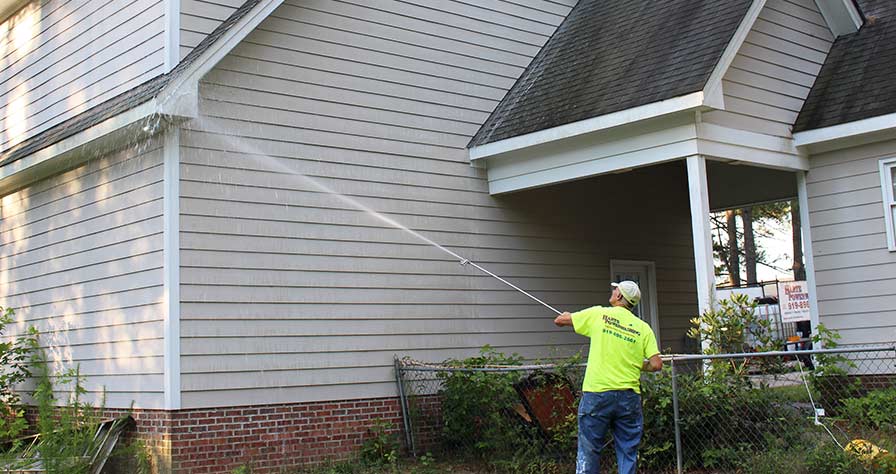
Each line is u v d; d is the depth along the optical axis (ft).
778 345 30.99
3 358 37.42
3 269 42.14
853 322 36.22
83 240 36.06
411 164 37.55
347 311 34.86
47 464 28.94
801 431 27.73
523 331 40.50
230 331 31.78
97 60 37.81
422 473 31.48
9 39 45.60
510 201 40.93
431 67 38.81
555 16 44.75
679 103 31.96
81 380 33.24
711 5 37.40
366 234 35.78
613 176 46.26
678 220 49.67
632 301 25.54
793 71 38.11
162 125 31.22
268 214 33.22
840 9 40.01
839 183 36.96
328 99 35.37
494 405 32.30
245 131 32.99
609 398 24.44
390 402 35.60
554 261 42.45
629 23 40.81
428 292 37.40
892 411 28.63
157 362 30.99
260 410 32.14
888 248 35.35
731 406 28.40
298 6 34.91
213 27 34.50
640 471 28.86
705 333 30.99
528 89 40.70
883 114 34.58
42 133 40.55
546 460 30.32
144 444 31.07
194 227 31.45
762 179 45.98
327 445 33.60
